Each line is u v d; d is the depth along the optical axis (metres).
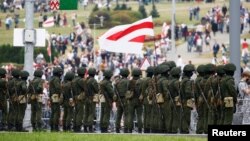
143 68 76.06
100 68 122.44
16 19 163.75
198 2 176.88
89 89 65.50
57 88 66.25
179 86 61.66
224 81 58.56
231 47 66.31
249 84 67.50
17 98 67.06
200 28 146.25
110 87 65.12
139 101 64.31
